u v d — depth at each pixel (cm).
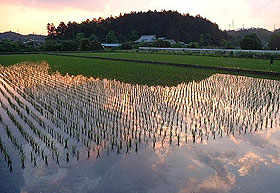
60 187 668
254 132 1026
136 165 772
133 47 9125
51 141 930
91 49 8219
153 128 1059
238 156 829
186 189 658
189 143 921
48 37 14450
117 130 1034
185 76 2508
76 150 862
